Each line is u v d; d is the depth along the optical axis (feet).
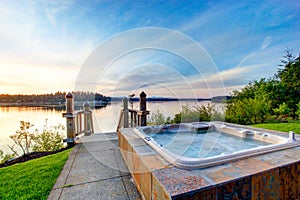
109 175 8.45
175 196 4.05
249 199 5.07
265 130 12.57
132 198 6.52
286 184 5.85
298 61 27.22
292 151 7.30
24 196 6.64
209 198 4.45
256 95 27.27
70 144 13.93
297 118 25.39
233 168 5.56
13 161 11.30
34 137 13.60
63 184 7.59
